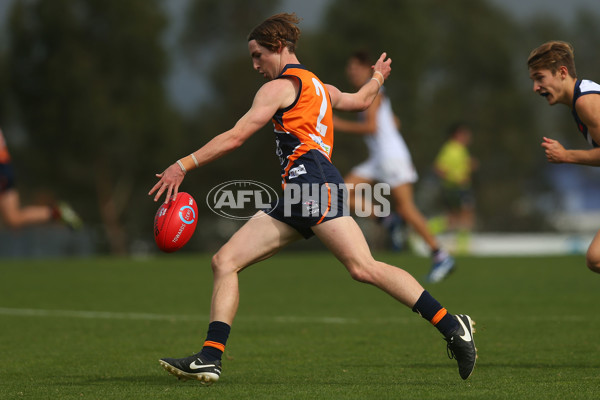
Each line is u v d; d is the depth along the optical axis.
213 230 167.12
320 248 144.38
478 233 171.12
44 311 33.91
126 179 171.75
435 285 41.72
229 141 18.27
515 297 36.41
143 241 172.25
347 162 163.12
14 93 166.25
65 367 21.69
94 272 54.09
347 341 25.80
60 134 164.00
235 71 180.75
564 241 100.94
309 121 18.61
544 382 18.52
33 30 165.25
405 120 175.25
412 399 16.41
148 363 22.30
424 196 176.88
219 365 18.77
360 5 175.00
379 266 18.48
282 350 24.20
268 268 56.25
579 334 26.22
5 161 38.25
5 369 21.41
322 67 173.25
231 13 193.50
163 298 38.72
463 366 18.50
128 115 165.25
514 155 199.50
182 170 18.27
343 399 16.52
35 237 95.12
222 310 18.95
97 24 166.88
